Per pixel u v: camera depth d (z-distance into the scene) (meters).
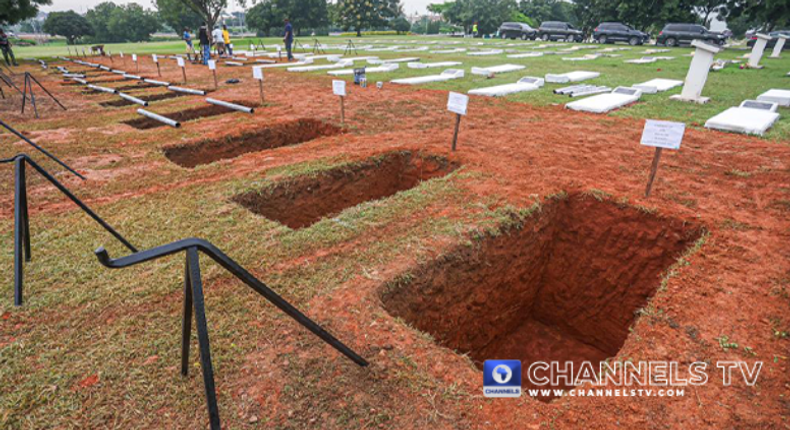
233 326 2.63
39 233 3.81
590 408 2.13
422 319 3.38
